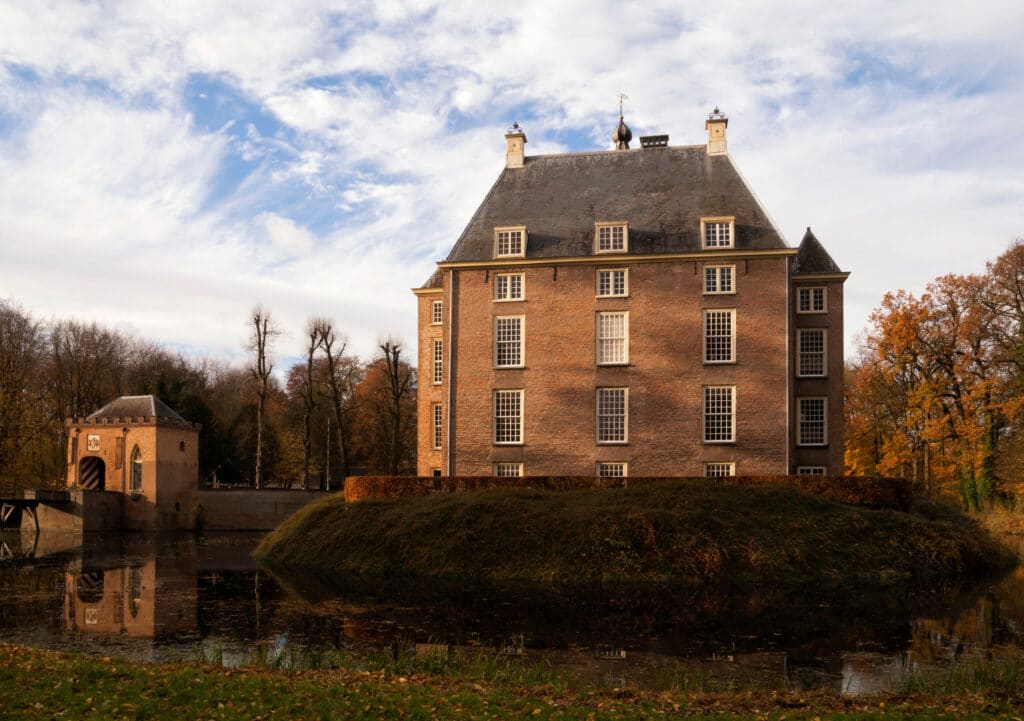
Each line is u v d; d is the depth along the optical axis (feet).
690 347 127.03
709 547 95.76
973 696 43.98
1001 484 152.56
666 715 38.29
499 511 106.32
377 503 116.67
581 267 131.34
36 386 219.61
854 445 193.36
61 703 36.04
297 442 266.98
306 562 109.81
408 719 35.73
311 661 53.42
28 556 127.13
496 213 139.95
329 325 207.72
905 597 84.69
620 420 128.77
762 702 42.73
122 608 77.05
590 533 99.66
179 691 39.11
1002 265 147.23
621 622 71.36
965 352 152.35
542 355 131.44
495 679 47.42
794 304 132.36
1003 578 97.60
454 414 133.28
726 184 134.00
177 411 228.84
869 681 51.19
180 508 199.52
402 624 69.41
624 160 141.18
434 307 155.63
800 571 94.17
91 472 209.56
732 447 124.26
